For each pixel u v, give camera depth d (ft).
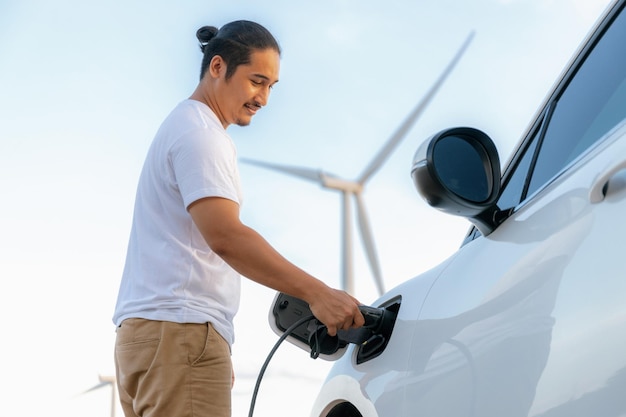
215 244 6.28
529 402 4.19
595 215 4.21
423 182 4.99
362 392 5.69
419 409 5.05
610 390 3.76
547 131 5.81
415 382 5.17
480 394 4.55
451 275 5.39
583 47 6.01
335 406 6.18
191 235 6.66
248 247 6.19
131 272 6.84
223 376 6.59
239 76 7.08
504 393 4.37
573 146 5.34
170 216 6.70
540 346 4.22
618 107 5.11
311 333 6.30
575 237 4.28
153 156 6.87
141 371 6.56
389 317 5.85
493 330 4.61
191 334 6.49
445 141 5.06
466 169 5.09
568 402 3.96
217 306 6.68
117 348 6.77
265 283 6.15
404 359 5.40
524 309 4.42
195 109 6.89
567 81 5.98
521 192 5.64
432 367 5.06
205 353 6.50
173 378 6.42
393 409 5.30
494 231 5.19
